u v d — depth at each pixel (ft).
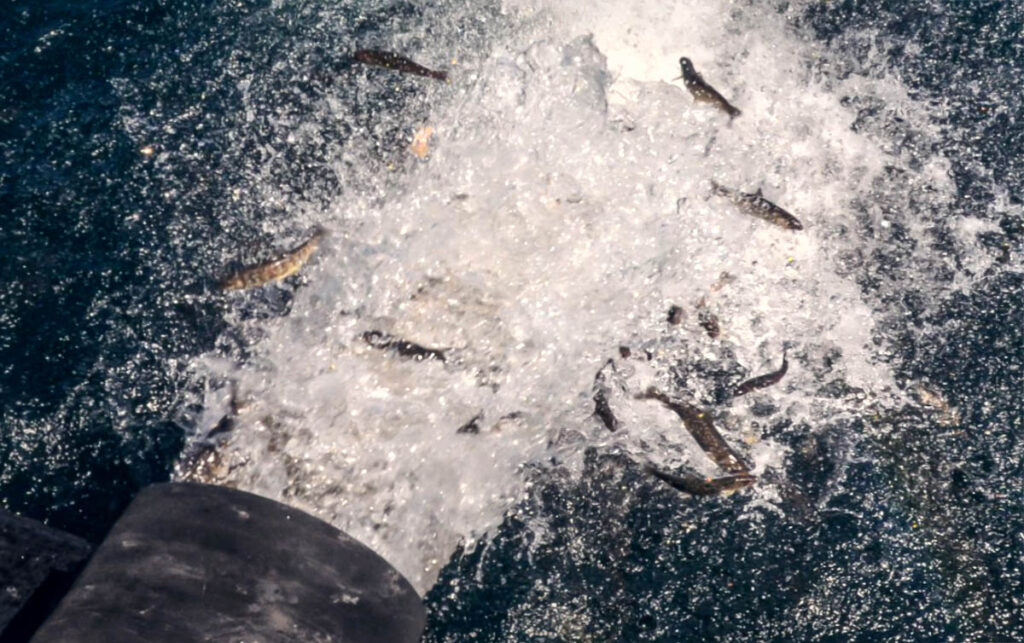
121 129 15.21
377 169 15.02
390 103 15.35
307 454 13.79
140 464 13.82
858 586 13.58
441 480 13.84
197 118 15.29
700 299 14.65
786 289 14.74
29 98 15.35
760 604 13.53
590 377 14.29
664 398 14.24
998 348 14.55
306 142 15.15
